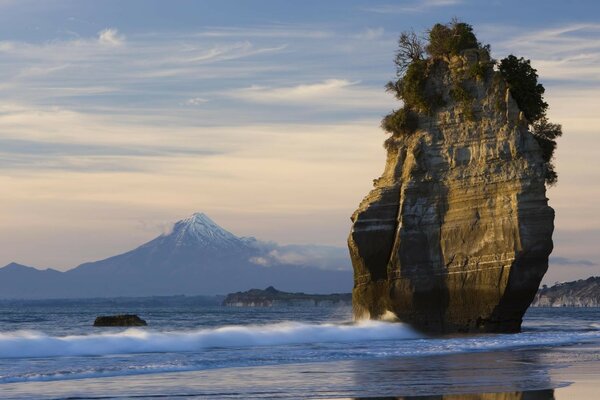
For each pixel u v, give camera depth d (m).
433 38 74.12
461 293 69.50
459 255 69.69
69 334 64.62
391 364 44.25
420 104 72.75
